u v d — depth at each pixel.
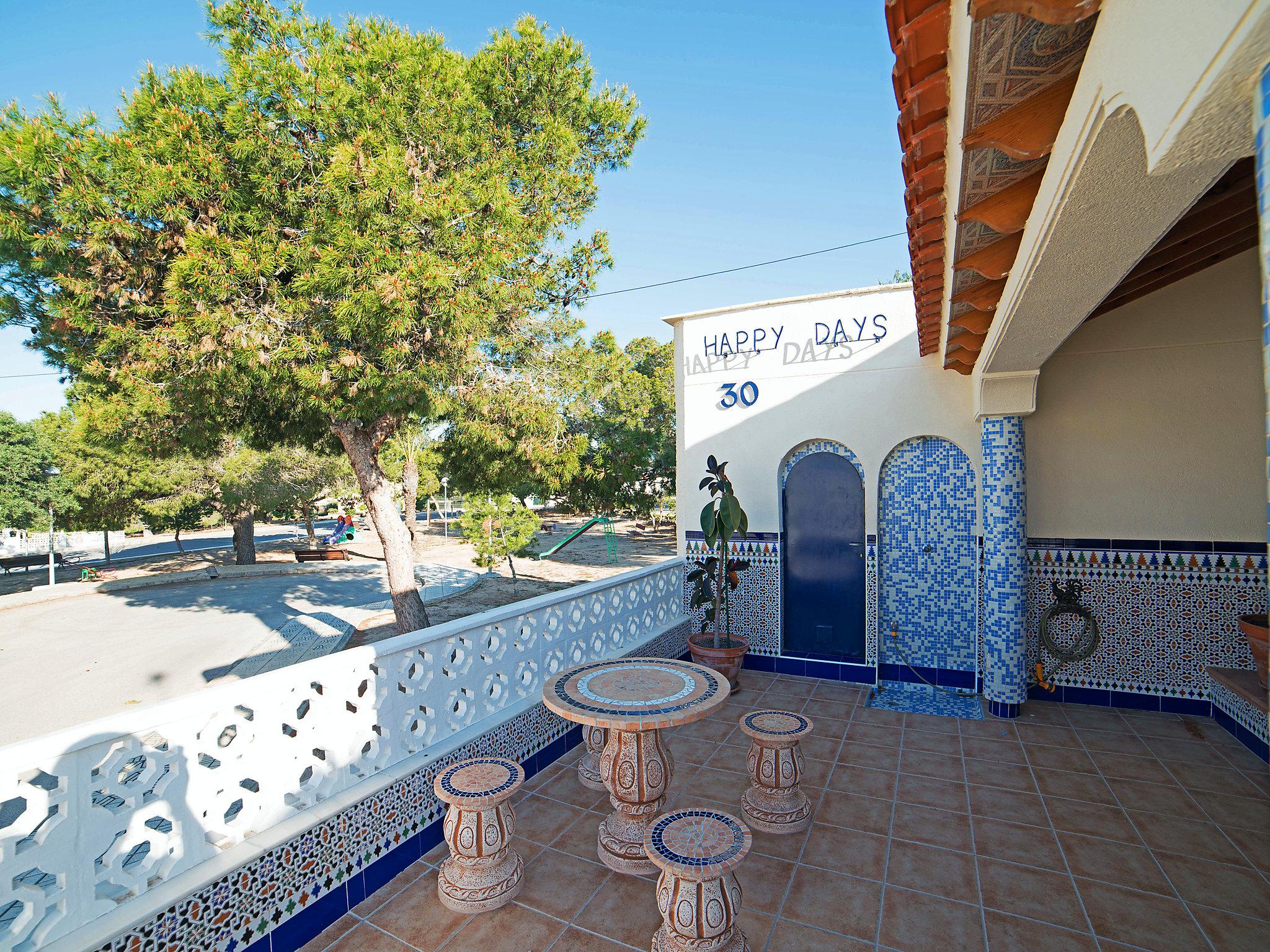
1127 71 1.38
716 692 3.63
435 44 7.95
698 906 2.59
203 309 6.49
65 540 36.03
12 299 7.30
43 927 2.19
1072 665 5.78
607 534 23.81
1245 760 4.54
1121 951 2.73
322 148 6.93
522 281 8.75
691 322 7.41
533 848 3.63
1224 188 3.02
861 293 6.59
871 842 3.61
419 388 7.34
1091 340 5.62
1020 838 3.62
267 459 20.33
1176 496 5.41
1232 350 5.26
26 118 6.29
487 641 4.36
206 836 2.68
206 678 9.71
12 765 2.10
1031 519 5.84
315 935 2.94
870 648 6.55
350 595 16.95
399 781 3.44
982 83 1.86
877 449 6.50
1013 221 2.57
